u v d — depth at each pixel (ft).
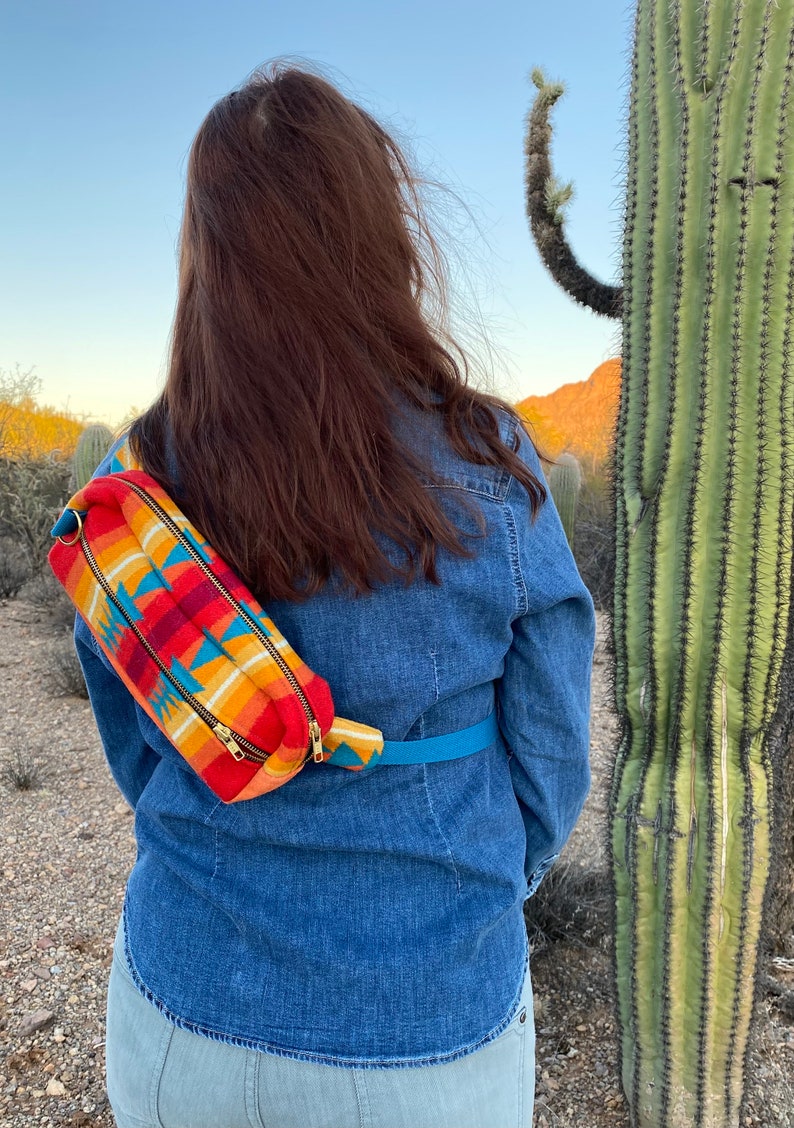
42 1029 8.63
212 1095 3.15
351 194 3.13
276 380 2.98
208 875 3.27
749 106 5.55
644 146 6.01
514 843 3.51
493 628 3.29
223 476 3.04
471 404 3.35
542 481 3.53
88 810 13.75
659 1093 6.64
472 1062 3.16
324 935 3.13
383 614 3.10
